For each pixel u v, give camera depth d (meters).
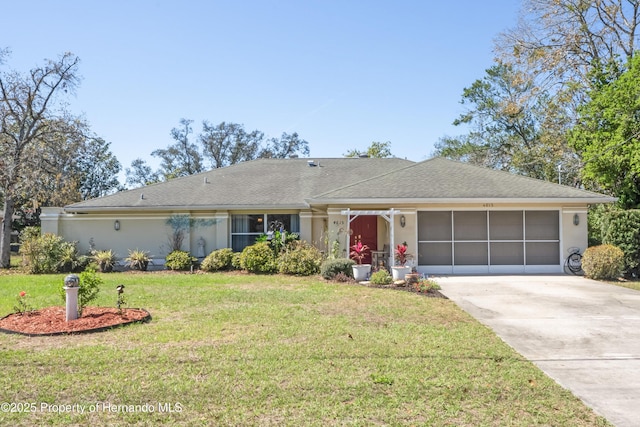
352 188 17.03
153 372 5.78
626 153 18.58
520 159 32.00
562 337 7.82
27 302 10.62
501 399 5.07
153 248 19.66
